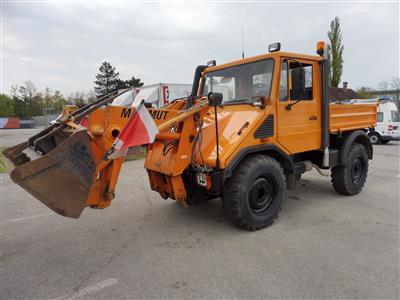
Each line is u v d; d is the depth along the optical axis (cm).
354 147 532
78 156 266
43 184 259
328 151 476
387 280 273
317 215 442
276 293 258
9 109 5675
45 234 401
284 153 404
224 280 280
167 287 272
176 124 365
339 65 2605
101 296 263
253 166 371
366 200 512
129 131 298
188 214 461
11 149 321
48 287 279
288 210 466
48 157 256
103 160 296
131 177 747
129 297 260
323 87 454
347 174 521
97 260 327
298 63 419
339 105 497
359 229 388
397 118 1509
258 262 310
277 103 395
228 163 350
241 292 261
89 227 421
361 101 1538
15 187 659
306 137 440
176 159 360
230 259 318
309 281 274
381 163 884
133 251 345
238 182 366
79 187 269
